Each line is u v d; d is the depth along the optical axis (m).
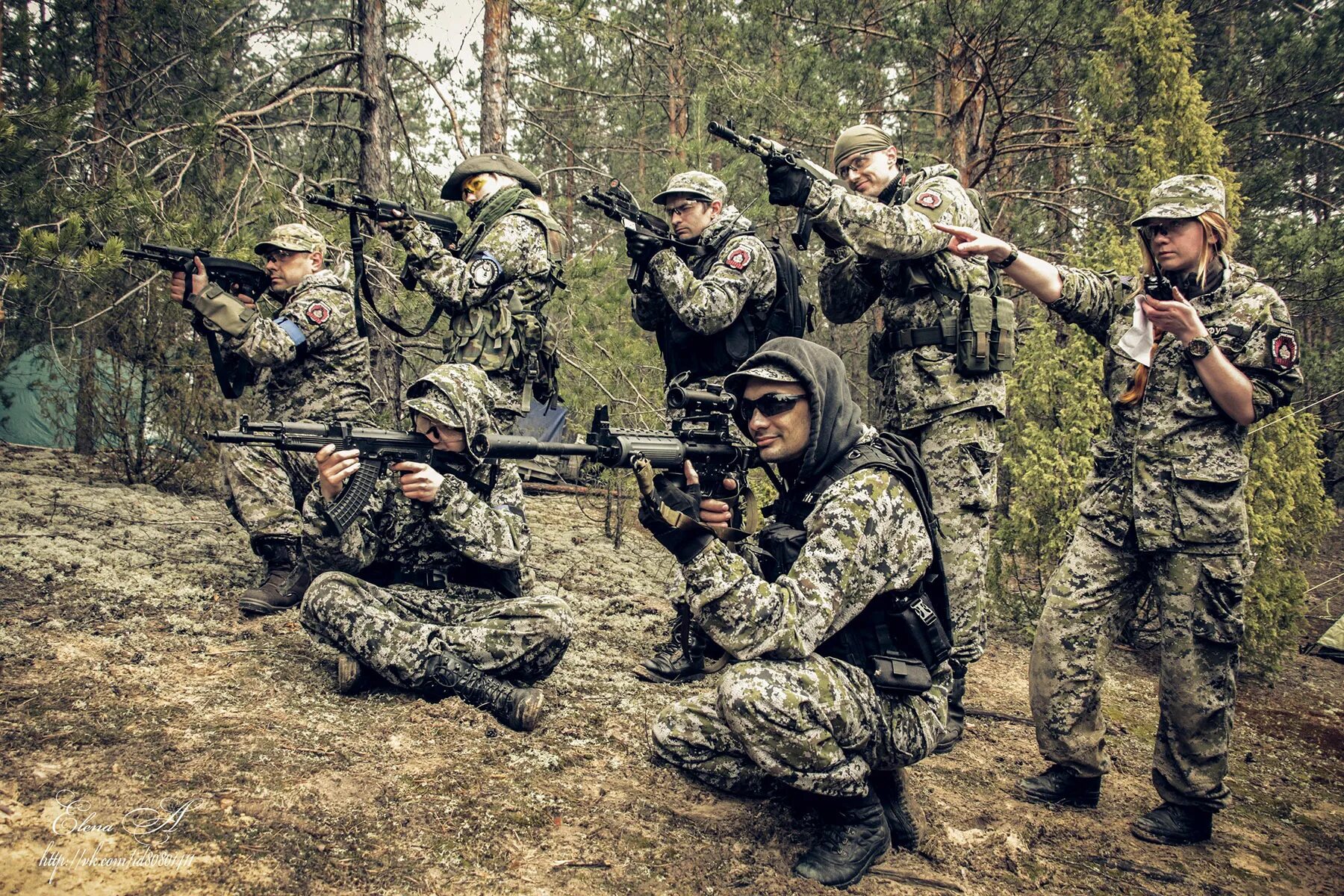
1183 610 3.27
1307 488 6.38
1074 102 10.92
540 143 14.95
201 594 4.44
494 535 3.44
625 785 3.04
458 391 3.25
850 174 4.38
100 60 7.65
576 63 14.24
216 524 6.02
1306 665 6.61
